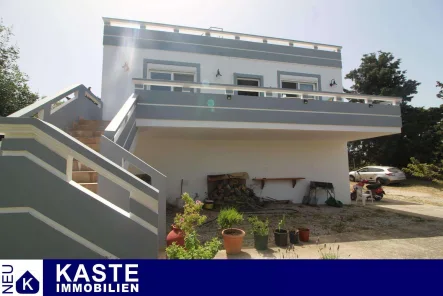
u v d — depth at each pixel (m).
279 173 10.72
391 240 5.79
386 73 25.41
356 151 26.88
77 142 2.41
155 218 2.51
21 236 2.27
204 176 9.86
